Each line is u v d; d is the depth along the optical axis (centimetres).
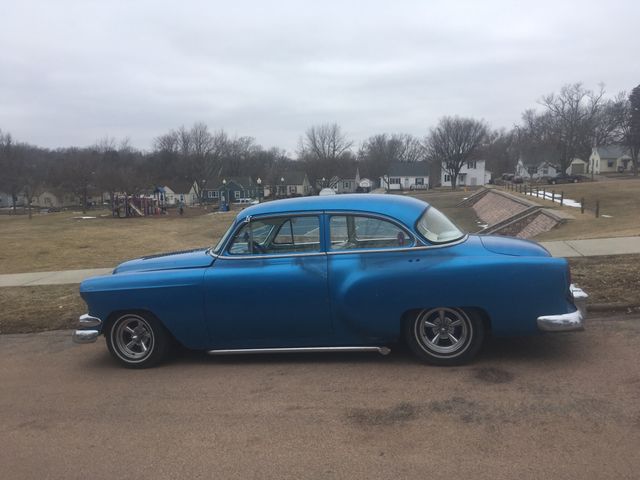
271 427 401
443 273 476
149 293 534
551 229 2348
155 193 7762
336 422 402
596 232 1755
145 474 346
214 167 10856
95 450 384
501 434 367
